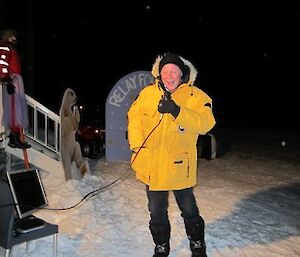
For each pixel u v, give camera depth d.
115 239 5.02
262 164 10.46
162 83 3.81
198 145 10.69
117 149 9.61
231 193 7.53
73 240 4.89
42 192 4.06
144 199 6.63
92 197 6.43
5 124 6.12
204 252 4.14
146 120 3.86
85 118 13.27
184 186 3.87
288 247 5.14
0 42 6.18
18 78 6.18
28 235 3.75
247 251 4.93
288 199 7.38
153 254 4.57
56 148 7.27
